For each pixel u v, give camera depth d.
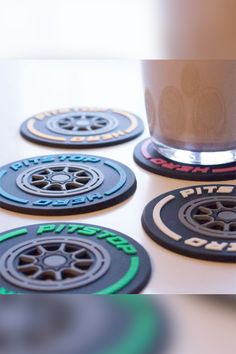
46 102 0.62
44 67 0.74
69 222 0.36
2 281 0.30
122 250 0.32
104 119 0.55
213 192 0.39
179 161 0.44
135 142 0.50
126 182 0.41
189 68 0.40
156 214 0.36
